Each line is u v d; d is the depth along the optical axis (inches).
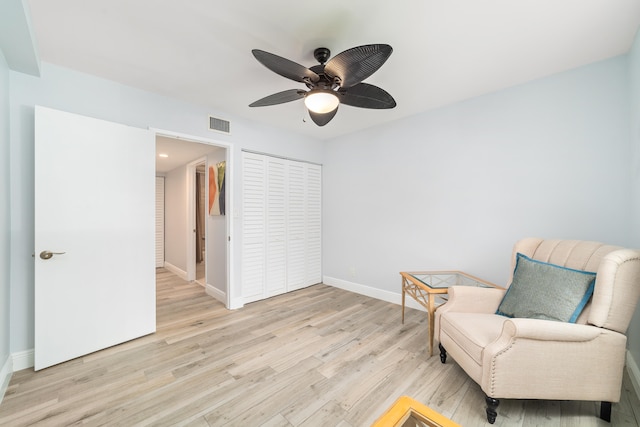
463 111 106.3
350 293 146.4
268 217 138.6
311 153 158.9
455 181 109.0
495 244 99.0
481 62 79.7
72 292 79.5
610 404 55.3
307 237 158.2
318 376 71.3
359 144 145.3
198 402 61.5
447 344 71.7
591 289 58.9
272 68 62.3
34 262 75.8
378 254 137.3
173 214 204.4
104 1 56.2
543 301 62.8
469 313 75.2
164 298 139.2
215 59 78.6
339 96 74.8
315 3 57.1
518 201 93.8
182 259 188.9
